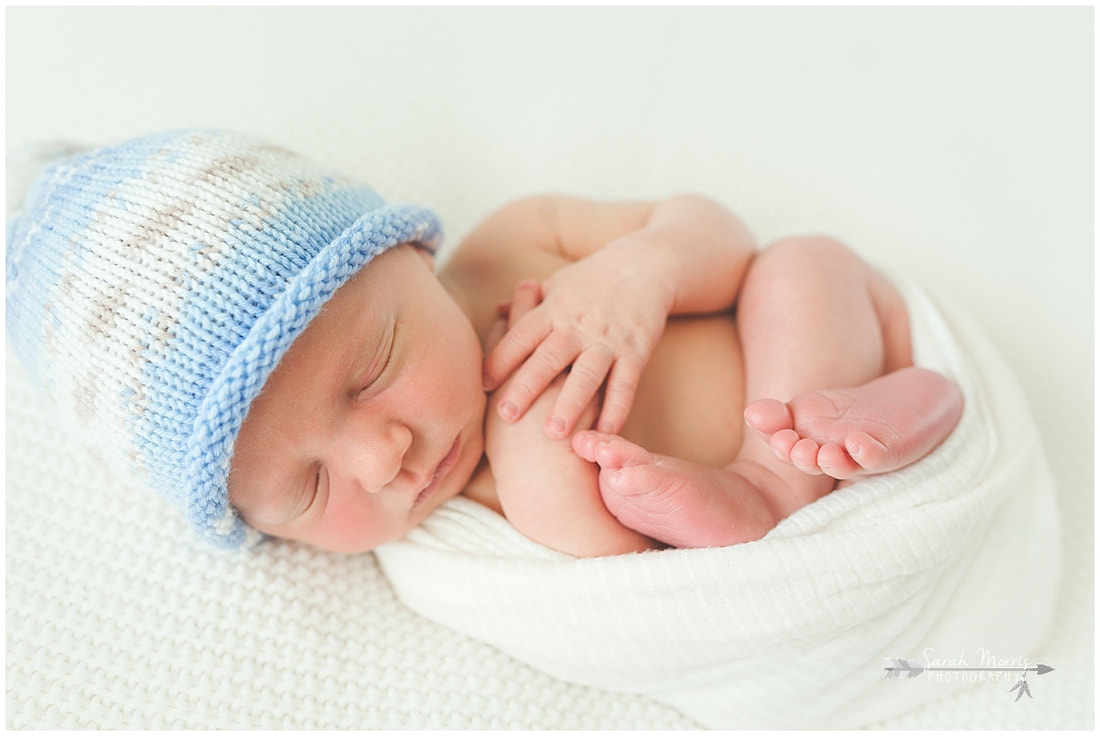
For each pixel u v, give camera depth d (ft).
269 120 5.65
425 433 3.49
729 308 4.52
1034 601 3.89
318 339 3.12
